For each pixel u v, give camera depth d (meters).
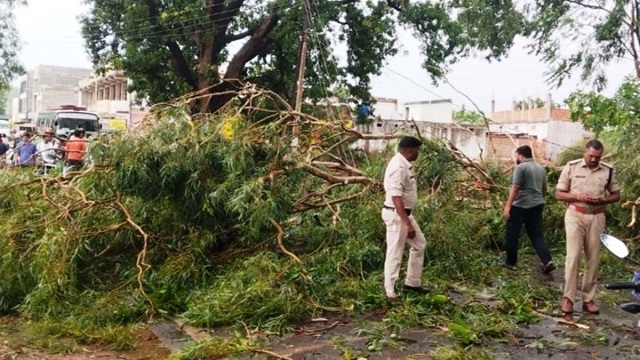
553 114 31.11
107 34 23.66
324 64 22.89
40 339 5.32
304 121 8.51
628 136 9.36
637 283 4.90
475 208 9.48
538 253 7.85
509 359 4.88
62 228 6.56
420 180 8.40
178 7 21.78
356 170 8.81
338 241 7.82
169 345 5.28
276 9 22.31
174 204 7.11
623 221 9.00
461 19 18.88
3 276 6.22
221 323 5.70
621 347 5.20
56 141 13.12
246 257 7.07
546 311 6.21
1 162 10.68
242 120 7.49
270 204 6.66
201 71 22.27
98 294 6.25
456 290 6.96
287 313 5.70
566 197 5.89
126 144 6.82
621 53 17.09
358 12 23.45
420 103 37.53
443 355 4.77
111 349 5.20
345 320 5.85
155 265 6.93
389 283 6.23
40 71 66.62
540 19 17.11
